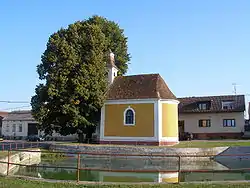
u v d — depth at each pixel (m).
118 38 59.38
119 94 43.34
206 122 56.41
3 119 78.00
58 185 14.62
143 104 40.91
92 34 45.88
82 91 41.19
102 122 42.75
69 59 42.28
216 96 59.22
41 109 41.59
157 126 39.62
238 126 54.44
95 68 43.06
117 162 32.22
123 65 60.53
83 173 24.95
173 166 29.22
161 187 14.13
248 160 32.94
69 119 42.09
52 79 41.59
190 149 33.41
